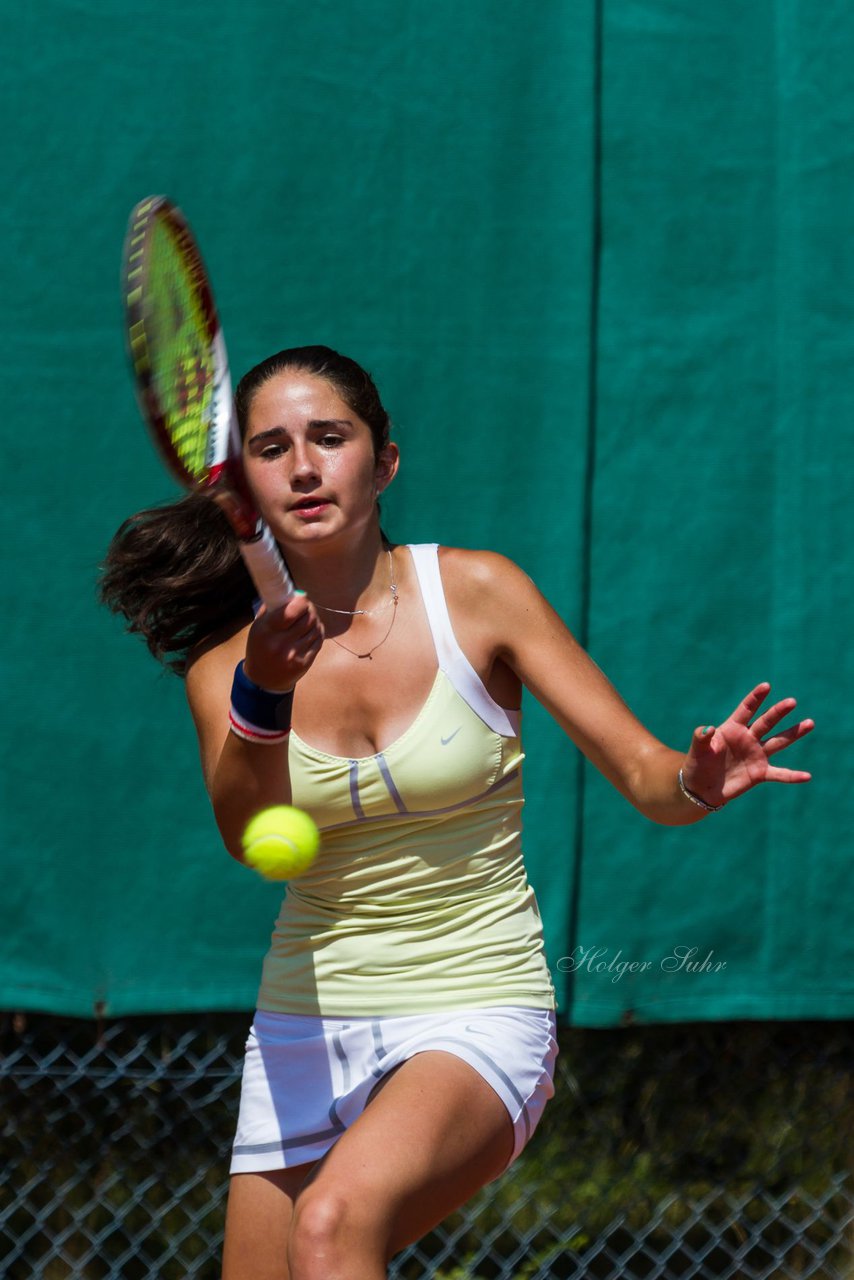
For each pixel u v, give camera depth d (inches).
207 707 336.5
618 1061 569.6
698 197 549.0
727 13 555.2
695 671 539.5
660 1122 569.9
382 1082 313.9
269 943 518.9
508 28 544.1
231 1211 334.0
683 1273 574.6
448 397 536.1
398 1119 283.3
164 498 527.5
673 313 546.0
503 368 538.6
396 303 536.4
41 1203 549.3
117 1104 547.8
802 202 553.0
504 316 539.8
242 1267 329.4
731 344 548.1
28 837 514.6
